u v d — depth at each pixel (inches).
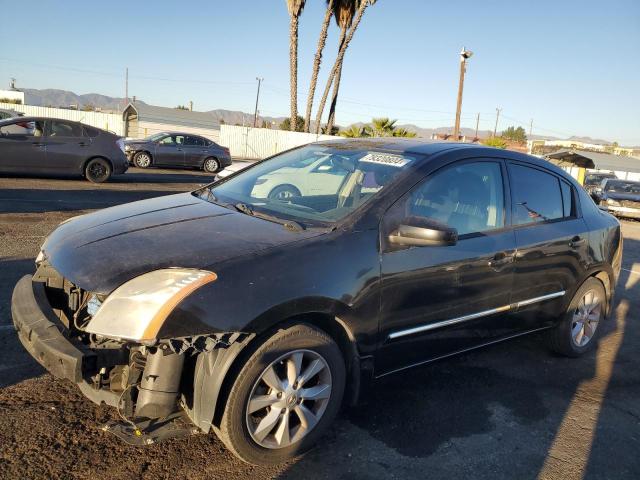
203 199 145.9
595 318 187.0
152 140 788.6
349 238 115.0
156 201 144.7
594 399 153.9
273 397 105.4
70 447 108.7
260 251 105.3
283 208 131.4
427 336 131.1
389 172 133.2
